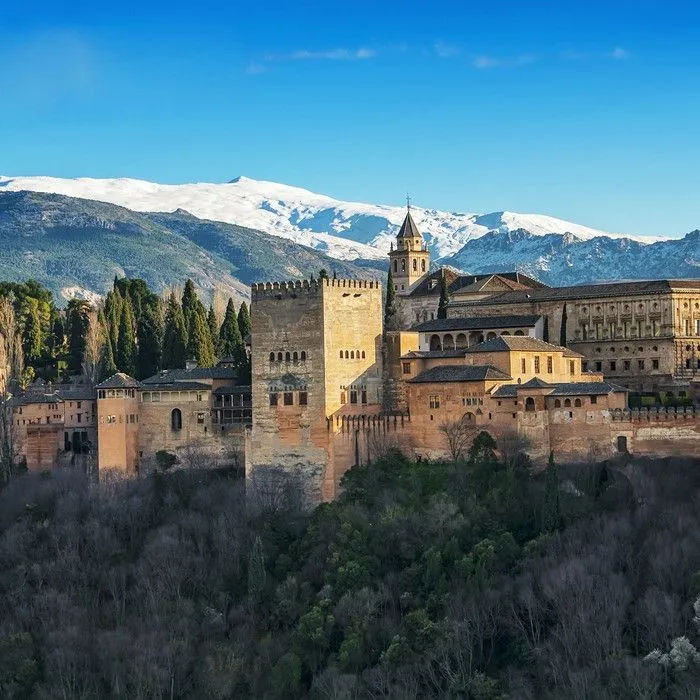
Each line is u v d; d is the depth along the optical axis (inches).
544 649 7175.2
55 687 7598.4
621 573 7573.8
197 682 7608.3
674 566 7539.4
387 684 7126.0
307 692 7450.8
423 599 7854.3
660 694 6668.3
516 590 7588.6
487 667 7303.2
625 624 7249.0
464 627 7352.4
